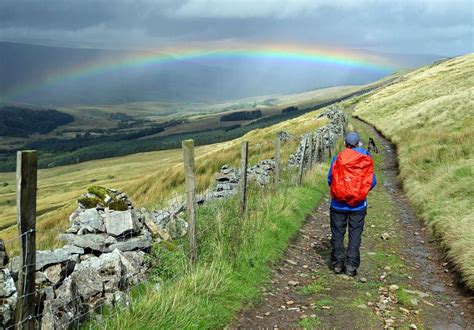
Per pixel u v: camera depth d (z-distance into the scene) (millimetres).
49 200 86938
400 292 7250
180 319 5531
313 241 10195
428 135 24609
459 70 81562
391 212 13367
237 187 13641
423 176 15742
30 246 4129
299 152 20562
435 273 8336
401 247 9984
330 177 8172
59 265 6156
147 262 7016
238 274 7258
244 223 9016
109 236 7246
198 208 10438
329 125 33219
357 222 8062
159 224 9406
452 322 6293
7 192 196750
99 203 8578
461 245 8430
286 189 13531
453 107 31359
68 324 4777
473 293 7055
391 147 28484
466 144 17484
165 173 28609
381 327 6145
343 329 6066
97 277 5852
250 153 29875
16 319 4117
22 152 3986
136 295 6117
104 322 5148
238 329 5984
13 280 4699
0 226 69500
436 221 10859
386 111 53250
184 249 7816
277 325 6160
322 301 6953
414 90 60469
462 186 12180
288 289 7453
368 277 8117
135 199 24359
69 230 7457
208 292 6363
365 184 7859
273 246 8977
